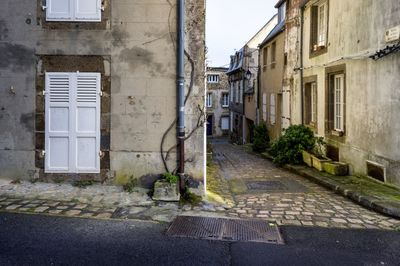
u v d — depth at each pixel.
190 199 7.43
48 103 7.93
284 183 9.91
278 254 5.03
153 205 7.10
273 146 14.55
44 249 5.04
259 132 21.81
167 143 7.85
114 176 7.92
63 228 5.83
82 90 7.89
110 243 5.30
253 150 21.64
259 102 26.19
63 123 7.95
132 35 7.81
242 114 32.66
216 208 7.09
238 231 5.89
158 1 7.77
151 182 7.89
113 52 7.84
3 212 6.46
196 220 6.36
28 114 7.98
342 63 11.31
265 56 24.55
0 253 4.87
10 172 8.05
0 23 7.94
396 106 8.30
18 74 7.96
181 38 7.65
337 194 8.61
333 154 11.94
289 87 17.42
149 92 7.83
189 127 7.80
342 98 11.59
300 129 13.82
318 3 13.73
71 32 7.86
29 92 7.96
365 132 9.80
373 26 9.36
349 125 10.80
